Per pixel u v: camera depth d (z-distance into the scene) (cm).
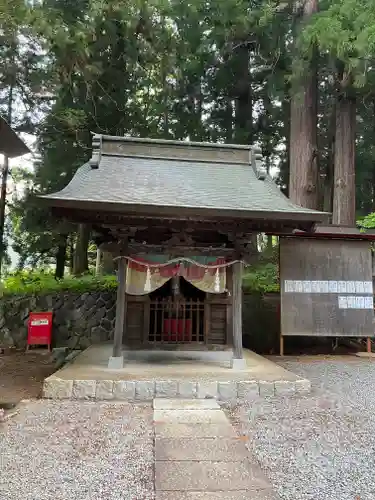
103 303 1102
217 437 409
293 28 1243
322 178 1852
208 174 758
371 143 1780
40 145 1305
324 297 933
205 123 1678
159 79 1366
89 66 1027
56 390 553
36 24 891
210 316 761
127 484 310
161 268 696
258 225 689
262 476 324
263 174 765
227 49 1441
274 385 584
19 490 298
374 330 935
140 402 547
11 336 1069
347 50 977
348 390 620
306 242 945
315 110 1220
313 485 312
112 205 585
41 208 1297
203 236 756
